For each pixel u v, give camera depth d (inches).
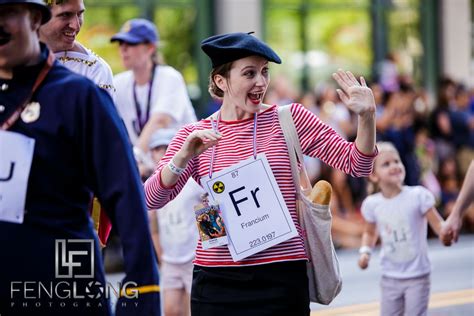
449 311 629.0
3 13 259.4
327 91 967.0
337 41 1179.9
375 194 516.7
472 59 1304.1
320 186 347.3
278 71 1139.9
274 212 340.8
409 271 499.2
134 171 267.3
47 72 268.5
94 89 267.0
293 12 1149.1
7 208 261.4
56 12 344.8
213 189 344.8
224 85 352.5
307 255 350.0
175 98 553.9
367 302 667.4
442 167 1029.8
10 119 263.9
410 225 498.9
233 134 349.4
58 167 264.1
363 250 518.6
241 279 341.1
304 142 348.8
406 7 1242.0
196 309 349.1
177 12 1058.7
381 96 986.7
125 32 546.6
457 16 1288.1
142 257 265.1
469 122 1045.2
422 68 1264.8
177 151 355.9
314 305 656.4
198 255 350.9
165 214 512.1
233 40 347.9
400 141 947.3
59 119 263.6
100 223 342.6
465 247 943.0
